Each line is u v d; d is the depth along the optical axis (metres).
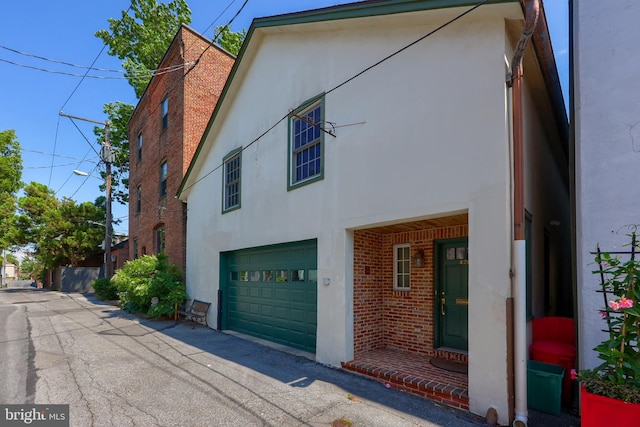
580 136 4.27
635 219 3.89
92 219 25.14
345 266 6.16
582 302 4.15
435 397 4.66
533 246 5.79
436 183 4.95
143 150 17.61
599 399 3.23
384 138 5.67
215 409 4.41
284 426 3.97
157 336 8.74
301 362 6.43
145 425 4.00
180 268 12.31
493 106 4.50
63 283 24.77
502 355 4.11
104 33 21.89
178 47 13.47
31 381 5.41
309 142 7.21
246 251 9.29
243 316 9.26
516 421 3.87
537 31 4.60
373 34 6.04
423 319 6.53
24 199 25.39
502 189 4.31
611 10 4.15
